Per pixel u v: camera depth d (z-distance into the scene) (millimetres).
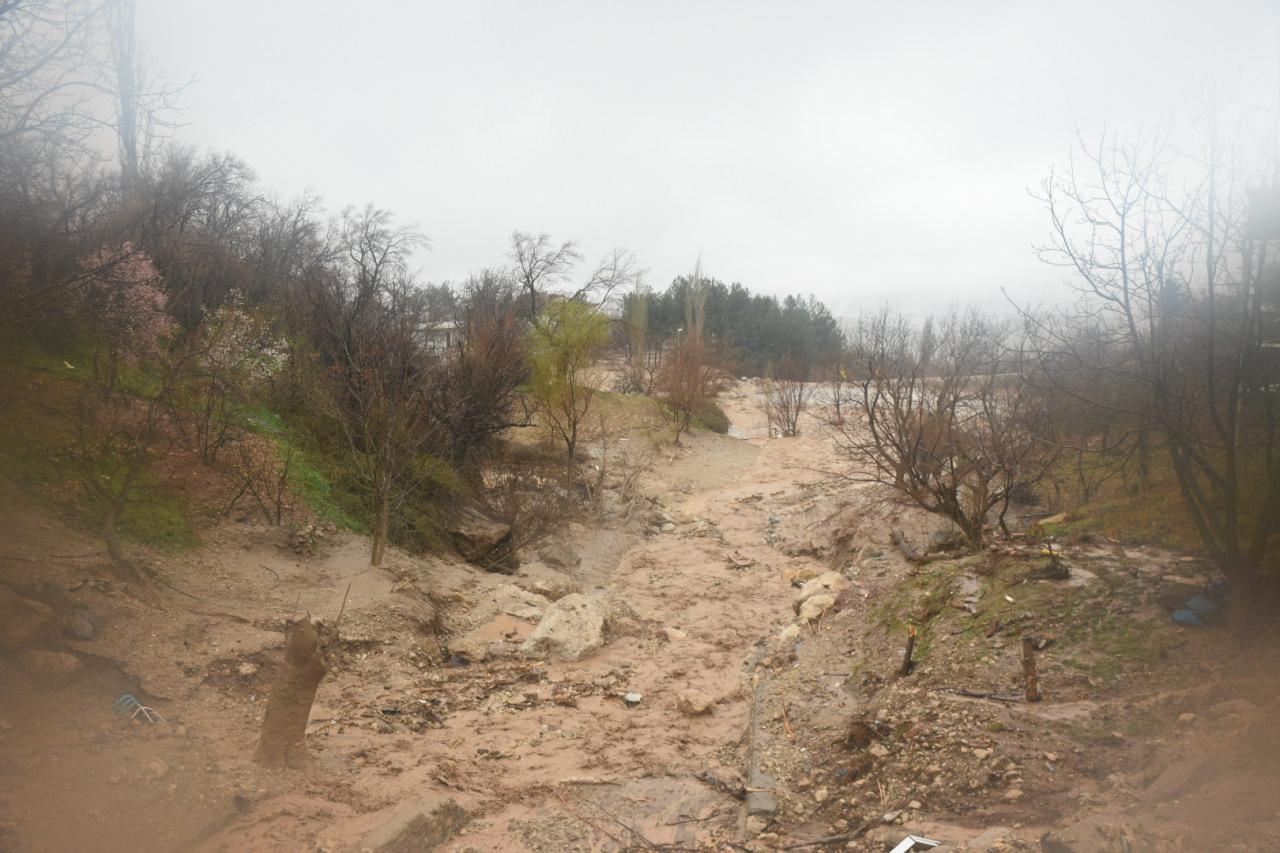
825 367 53250
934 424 14242
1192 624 7422
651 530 21250
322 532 11922
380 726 7480
